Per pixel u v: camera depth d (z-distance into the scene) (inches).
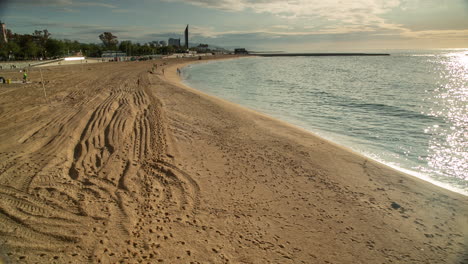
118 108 606.2
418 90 1168.2
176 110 634.8
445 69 2635.3
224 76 1974.7
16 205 211.3
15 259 156.0
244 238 197.9
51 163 296.8
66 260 159.3
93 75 1513.3
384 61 4731.8
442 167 370.0
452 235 216.8
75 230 187.2
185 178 286.0
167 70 2273.6
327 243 199.6
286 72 2412.6
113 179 270.5
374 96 1010.7
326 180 305.6
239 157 359.6
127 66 2484.0
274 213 234.7
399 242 205.6
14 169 276.7
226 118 588.1
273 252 185.5
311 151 396.5
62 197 228.8
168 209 226.1
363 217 236.4
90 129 438.0
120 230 192.1
